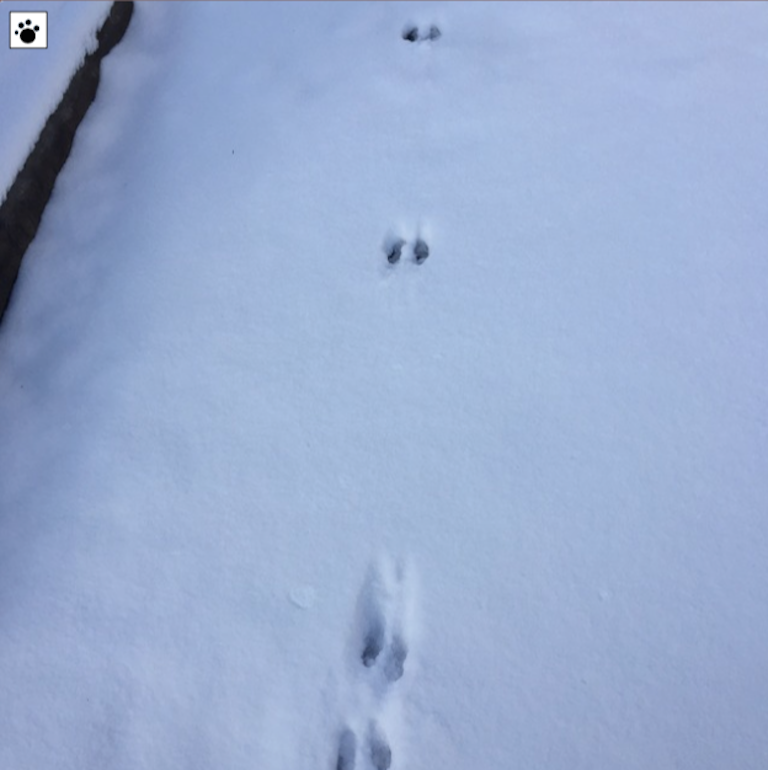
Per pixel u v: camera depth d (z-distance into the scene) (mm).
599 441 1553
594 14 2225
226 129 2113
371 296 1783
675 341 1651
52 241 1937
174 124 2141
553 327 1693
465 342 1695
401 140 2033
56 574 1505
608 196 1869
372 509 1521
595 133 1980
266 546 1506
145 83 2248
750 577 1408
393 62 2203
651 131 1969
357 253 1855
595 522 1474
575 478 1519
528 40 2197
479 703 1345
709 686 1329
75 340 1778
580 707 1329
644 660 1355
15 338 1800
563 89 2078
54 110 2000
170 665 1415
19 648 1441
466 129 2031
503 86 2105
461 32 2242
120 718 1381
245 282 1827
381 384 1660
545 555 1451
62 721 1382
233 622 1442
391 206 1918
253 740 1349
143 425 1649
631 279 1738
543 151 1964
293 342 1732
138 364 1726
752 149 1909
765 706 1310
